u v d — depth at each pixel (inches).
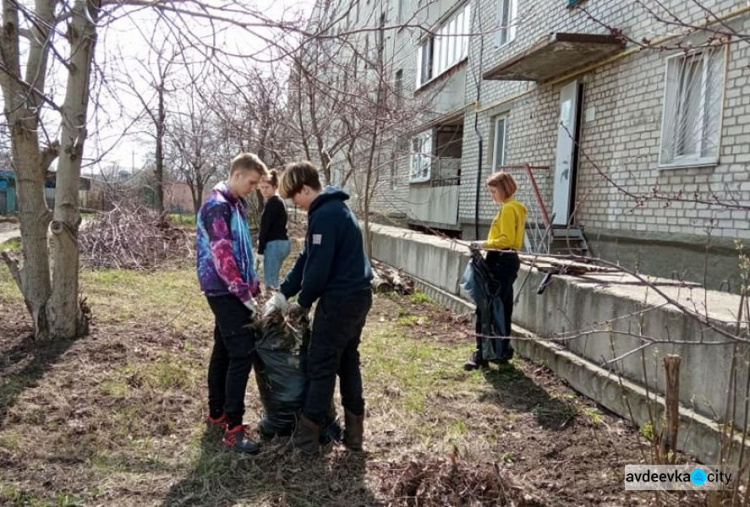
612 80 363.3
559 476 137.5
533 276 235.9
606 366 183.0
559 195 420.8
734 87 272.7
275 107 390.6
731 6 273.4
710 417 139.3
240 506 120.5
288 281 149.0
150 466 135.5
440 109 645.3
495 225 210.1
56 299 216.7
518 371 215.5
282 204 299.7
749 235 262.5
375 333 271.7
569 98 410.6
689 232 298.8
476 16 556.1
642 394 161.8
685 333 148.1
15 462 133.3
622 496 127.1
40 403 163.6
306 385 147.5
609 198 364.5
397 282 378.0
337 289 135.5
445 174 671.1
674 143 314.0
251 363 145.9
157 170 632.4
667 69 315.0
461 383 203.2
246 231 150.0
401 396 187.5
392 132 461.4
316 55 246.8
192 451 142.8
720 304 163.5
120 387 176.6
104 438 146.4
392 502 122.7
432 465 127.8
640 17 335.6
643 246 331.3
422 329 284.7
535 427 166.6
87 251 470.6
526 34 472.7
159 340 230.5
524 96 478.3
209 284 141.4
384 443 152.4
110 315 266.1
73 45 195.5
